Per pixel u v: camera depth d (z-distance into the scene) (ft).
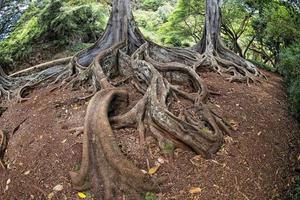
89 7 52.47
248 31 52.70
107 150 16.84
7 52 51.62
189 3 55.67
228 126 21.65
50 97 26.55
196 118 20.92
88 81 26.68
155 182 16.51
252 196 17.19
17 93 29.09
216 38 37.29
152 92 20.57
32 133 21.76
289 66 26.63
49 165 18.56
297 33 35.45
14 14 58.08
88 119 18.61
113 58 27.50
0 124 25.25
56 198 16.63
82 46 50.21
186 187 16.66
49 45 52.31
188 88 25.58
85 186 16.62
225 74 32.99
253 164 19.16
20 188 18.03
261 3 46.26
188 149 18.56
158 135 18.80
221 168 17.98
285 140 23.18
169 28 60.23
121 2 30.27
